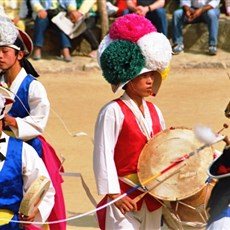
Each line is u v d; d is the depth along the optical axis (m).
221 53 30.53
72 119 22.97
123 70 11.01
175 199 11.07
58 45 30.86
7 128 12.13
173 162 11.10
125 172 11.24
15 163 10.24
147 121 11.42
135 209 11.05
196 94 25.86
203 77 28.45
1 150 10.25
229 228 9.94
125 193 11.03
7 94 11.41
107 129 11.08
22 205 10.08
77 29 30.20
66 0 30.19
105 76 11.27
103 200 11.42
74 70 29.34
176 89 26.66
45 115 12.22
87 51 30.77
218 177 10.02
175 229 11.56
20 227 10.34
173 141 11.23
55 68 29.31
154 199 11.27
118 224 11.17
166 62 11.13
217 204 10.14
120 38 11.12
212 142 10.30
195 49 31.08
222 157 10.18
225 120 22.27
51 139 20.67
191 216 11.37
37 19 29.94
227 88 26.75
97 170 11.03
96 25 31.39
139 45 11.03
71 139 20.67
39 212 10.57
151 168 11.13
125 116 11.15
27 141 12.20
